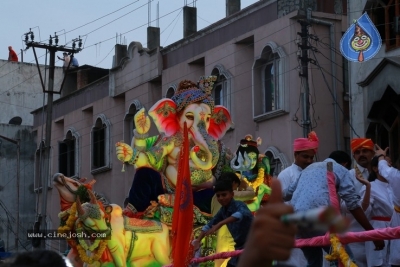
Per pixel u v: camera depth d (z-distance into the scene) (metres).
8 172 36.09
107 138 29.08
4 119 39.06
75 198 11.18
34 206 36.25
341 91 21.47
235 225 7.70
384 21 18.03
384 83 17.28
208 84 12.57
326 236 6.49
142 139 11.95
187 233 9.51
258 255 1.97
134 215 11.90
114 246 11.17
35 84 39.84
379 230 6.20
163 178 12.06
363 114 18.42
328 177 6.86
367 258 8.35
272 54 21.55
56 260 2.63
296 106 20.48
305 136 19.98
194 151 12.00
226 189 7.76
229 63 22.92
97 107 30.14
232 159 12.52
